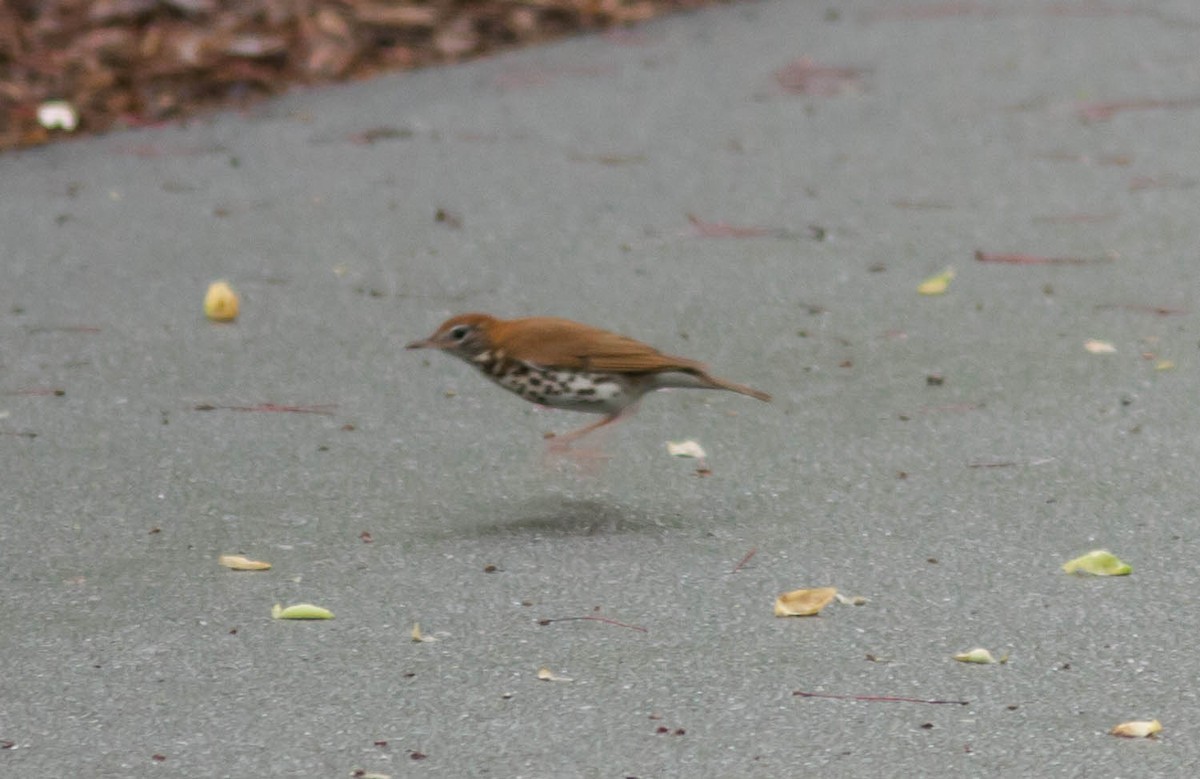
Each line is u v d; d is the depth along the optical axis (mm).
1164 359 12555
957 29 23984
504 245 15383
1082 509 10023
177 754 7285
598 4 23969
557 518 9961
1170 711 7691
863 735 7473
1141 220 15945
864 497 10242
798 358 12719
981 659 8172
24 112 18594
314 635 8438
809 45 23000
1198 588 8977
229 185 17016
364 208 16391
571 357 9508
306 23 21156
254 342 13031
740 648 8312
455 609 8734
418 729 7512
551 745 7367
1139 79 21156
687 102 20156
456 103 19938
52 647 8289
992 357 12664
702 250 15234
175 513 9984
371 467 10719
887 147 18438
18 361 12562
